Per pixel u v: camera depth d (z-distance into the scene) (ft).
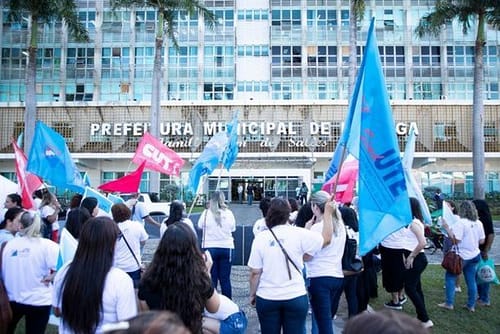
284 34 126.62
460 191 116.67
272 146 112.88
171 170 31.40
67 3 75.41
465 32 81.05
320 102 113.91
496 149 111.86
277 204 13.19
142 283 9.94
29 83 71.72
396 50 125.29
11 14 74.49
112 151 113.70
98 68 125.80
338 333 19.12
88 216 16.21
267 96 125.70
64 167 25.14
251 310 22.85
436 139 111.96
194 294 9.70
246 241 33.96
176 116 114.42
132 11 127.03
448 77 123.44
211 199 22.71
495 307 22.44
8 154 111.45
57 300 9.70
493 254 41.75
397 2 126.11
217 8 128.26
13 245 13.43
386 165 13.33
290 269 12.60
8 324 12.32
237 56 127.24
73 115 114.62
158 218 55.52
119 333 4.19
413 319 4.41
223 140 29.43
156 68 79.46
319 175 116.67
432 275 31.07
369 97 13.84
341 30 126.52
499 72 123.13
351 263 16.84
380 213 13.16
